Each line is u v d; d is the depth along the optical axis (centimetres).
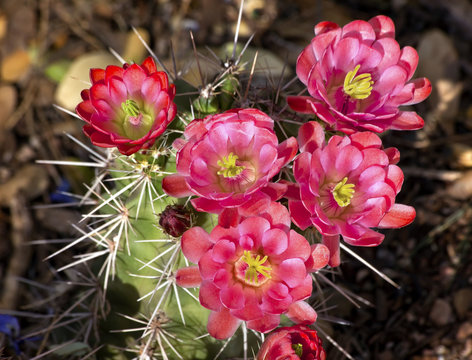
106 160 37
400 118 30
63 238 48
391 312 45
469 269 47
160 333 33
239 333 33
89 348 37
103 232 37
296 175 28
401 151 52
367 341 44
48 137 53
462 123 53
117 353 36
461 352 44
